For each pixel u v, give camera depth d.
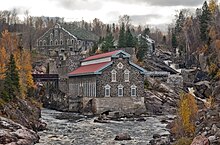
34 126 54.31
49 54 131.25
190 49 130.38
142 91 81.75
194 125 41.50
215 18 125.06
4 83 57.00
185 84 101.25
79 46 133.62
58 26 136.00
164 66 115.38
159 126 60.12
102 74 79.38
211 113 42.09
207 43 117.00
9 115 50.78
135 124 63.03
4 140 40.00
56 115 75.75
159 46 160.75
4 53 81.62
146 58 120.00
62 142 45.84
